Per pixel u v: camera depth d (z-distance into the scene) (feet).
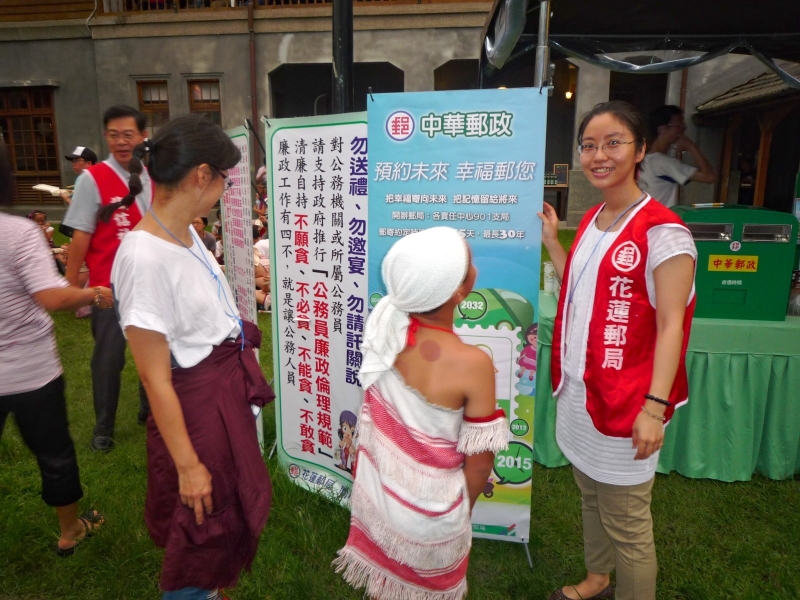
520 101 6.35
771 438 9.14
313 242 8.19
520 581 7.03
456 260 4.15
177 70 40.32
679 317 5.05
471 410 4.37
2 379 6.28
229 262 10.66
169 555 5.19
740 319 8.98
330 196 7.81
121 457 9.96
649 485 5.65
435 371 4.33
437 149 6.66
